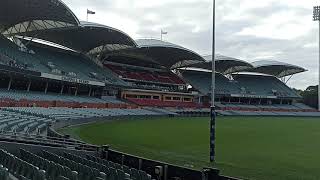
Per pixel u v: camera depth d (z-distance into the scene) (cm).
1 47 6581
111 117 6316
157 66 10875
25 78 6444
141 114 7525
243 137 4128
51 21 6381
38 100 6053
